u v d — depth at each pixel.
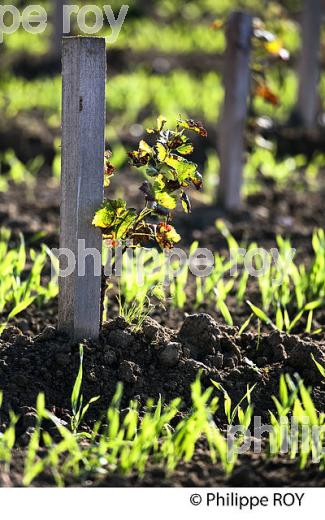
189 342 5.19
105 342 5.00
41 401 4.08
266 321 5.53
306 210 9.04
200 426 4.05
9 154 10.43
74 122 4.64
